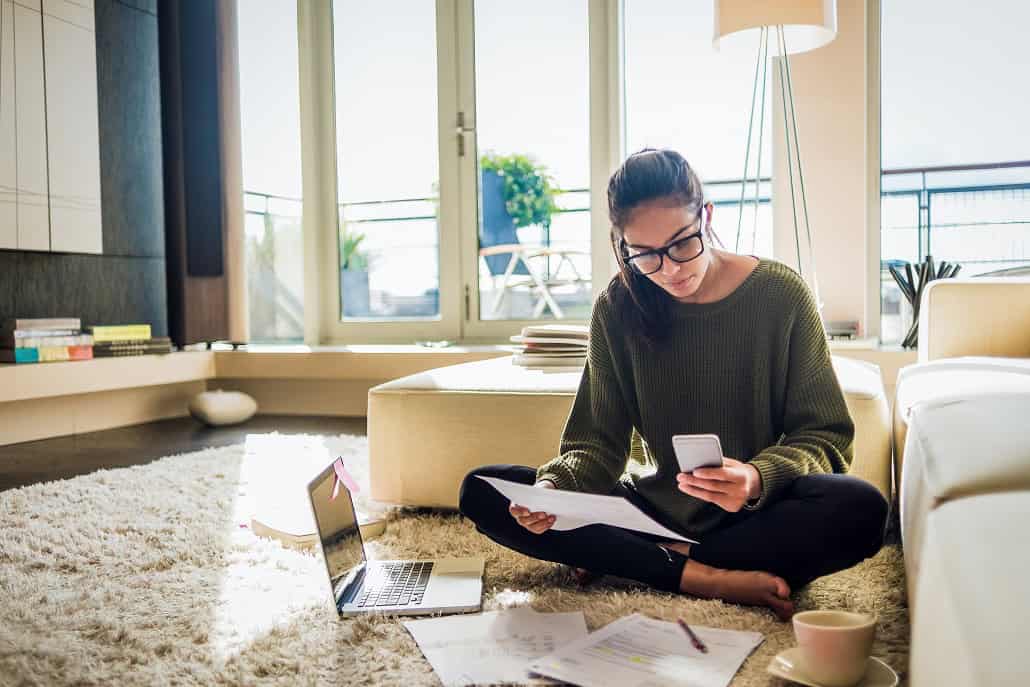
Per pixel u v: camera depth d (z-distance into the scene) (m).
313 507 1.47
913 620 0.90
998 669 0.53
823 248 3.78
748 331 1.47
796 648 1.21
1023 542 0.68
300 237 4.81
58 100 3.89
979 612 0.60
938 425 1.13
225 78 4.43
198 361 4.34
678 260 1.35
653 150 1.39
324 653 1.34
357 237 4.73
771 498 1.40
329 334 4.79
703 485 1.29
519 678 1.20
